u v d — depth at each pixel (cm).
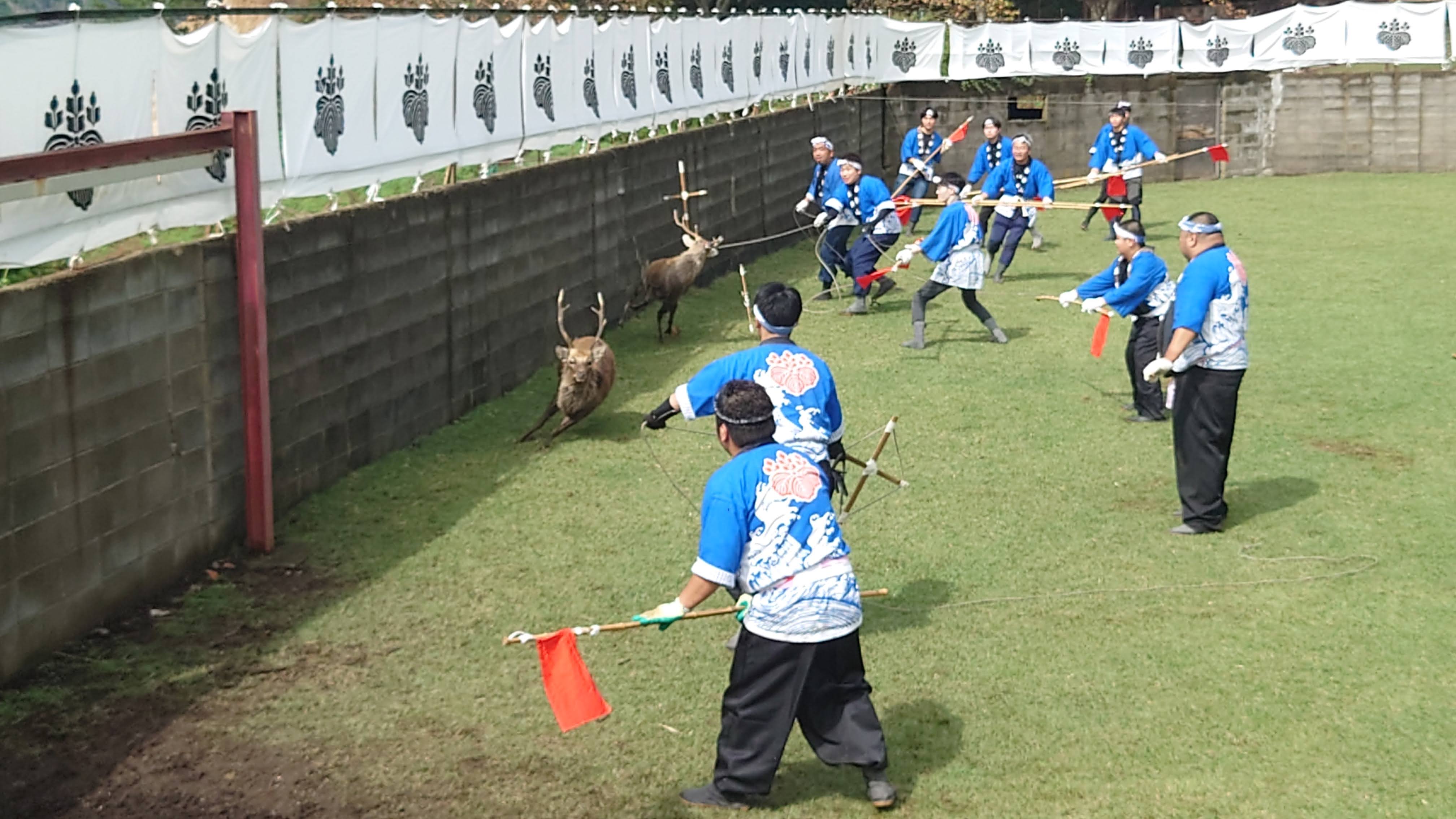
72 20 705
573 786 600
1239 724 649
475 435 1126
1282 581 822
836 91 2542
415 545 880
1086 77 2778
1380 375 1295
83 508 724
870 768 570
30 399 682
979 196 1556
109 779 601
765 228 2080
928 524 921
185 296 800
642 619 552
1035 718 658
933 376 1318
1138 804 581
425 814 579
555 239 1359
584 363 1061
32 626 692
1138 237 1140
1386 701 670
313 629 754
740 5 3006
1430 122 2739
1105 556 866
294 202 1108
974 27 2753
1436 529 904
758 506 552
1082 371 1337
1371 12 2728
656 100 1659
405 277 1069
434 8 1141
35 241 691
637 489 991
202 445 823
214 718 656
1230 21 2928
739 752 570
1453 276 1747
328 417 970
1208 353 880
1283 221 2231
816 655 558
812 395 687
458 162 1176
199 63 822
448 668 711
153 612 771
